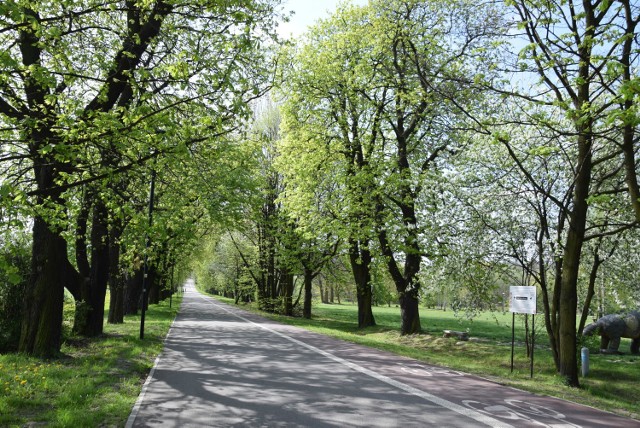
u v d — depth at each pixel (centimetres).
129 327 2161
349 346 1727
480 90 1254
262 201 2833
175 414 743
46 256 1201
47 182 1085
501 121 1261
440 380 1113
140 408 772
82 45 1043
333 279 4050
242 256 4353
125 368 1105
